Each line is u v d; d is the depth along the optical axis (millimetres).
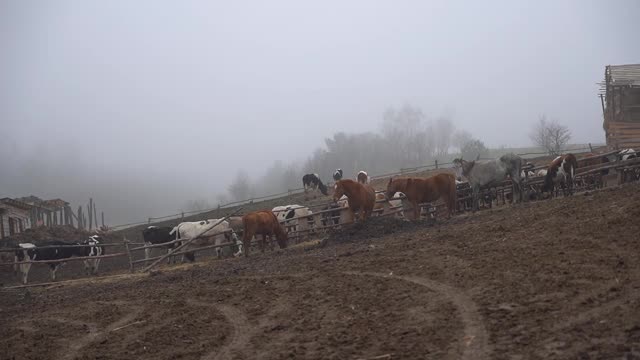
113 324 12969
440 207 25562
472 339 8648
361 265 14375
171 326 11930
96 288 19375
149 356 10297
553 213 15453
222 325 11523
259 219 21812
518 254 12336
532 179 22969
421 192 21281
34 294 20250
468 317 9539
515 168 21141
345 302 11547
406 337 9180
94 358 10570
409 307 10547
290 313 11547
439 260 13328
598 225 12969
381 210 25359
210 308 12945
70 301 16922
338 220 27094
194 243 26266
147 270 22969
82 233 40219
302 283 13672
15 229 44312
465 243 14477
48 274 28766
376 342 9203
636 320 8062
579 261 10984
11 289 22109
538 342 8125
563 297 9477
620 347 7414
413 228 19844
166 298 14688
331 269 14555
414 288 11586
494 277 11172
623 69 44656
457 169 22781
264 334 10570
